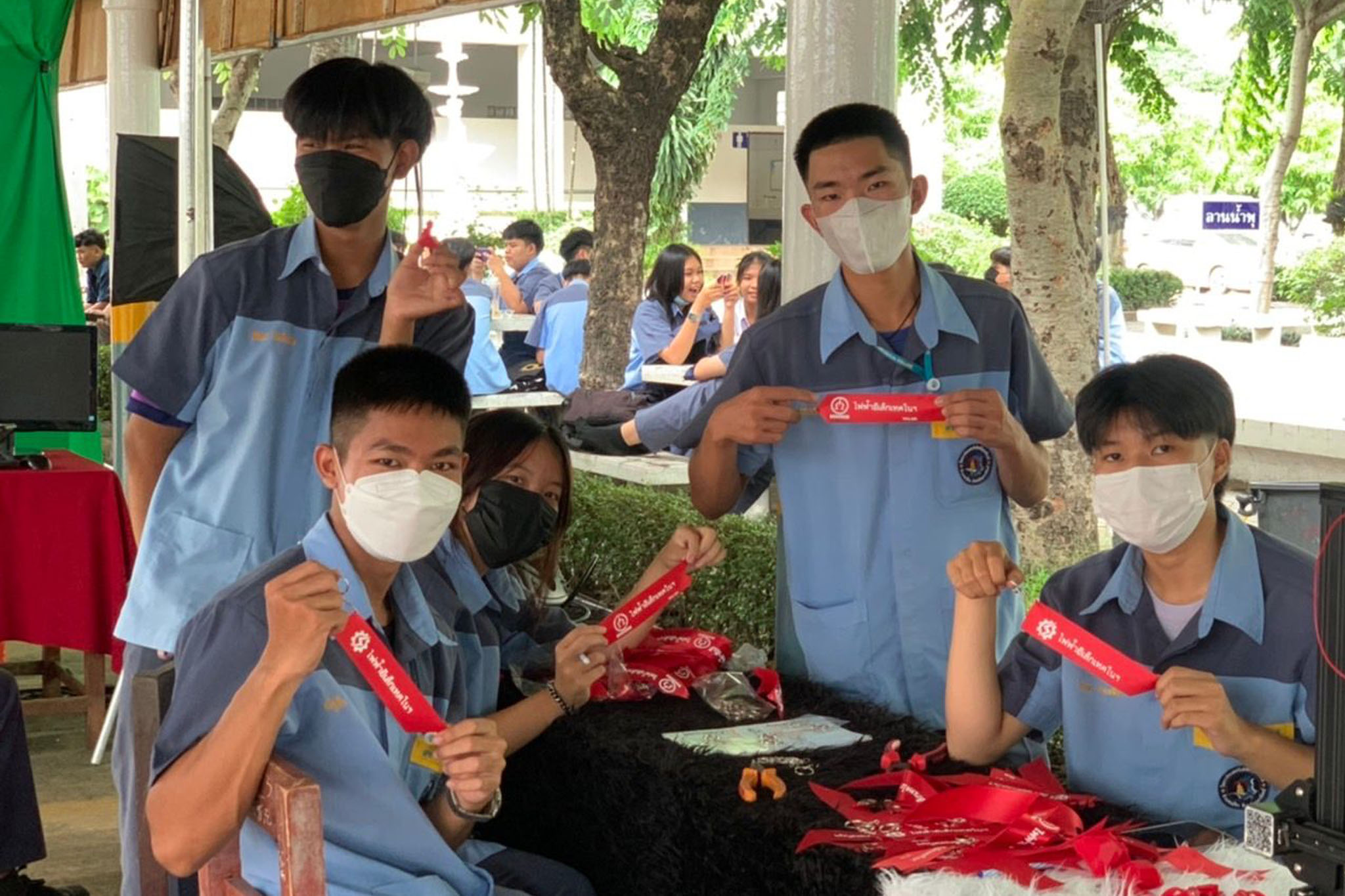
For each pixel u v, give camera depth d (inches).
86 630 222.1
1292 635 96.3
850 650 127.6
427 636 103.3
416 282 118.9
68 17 305.0
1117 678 91.4
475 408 321.1
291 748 94.7
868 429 125.6
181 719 90.8
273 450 124.4
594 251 324.2
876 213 118.4
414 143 122.3
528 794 126.0
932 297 125.7
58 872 179.3
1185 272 841.5
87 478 221.3
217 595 95.8
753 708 121.6
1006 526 130.5
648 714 121.7
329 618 84.9
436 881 97.1
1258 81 530.9
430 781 105.7
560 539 134.6
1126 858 84.2
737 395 131.3
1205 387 94.7
